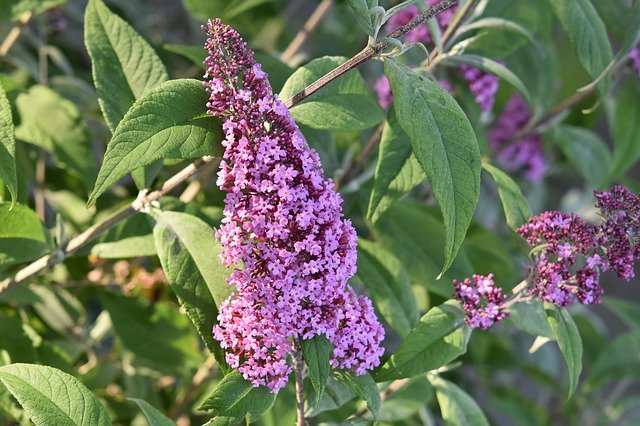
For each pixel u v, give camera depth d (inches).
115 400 37.1
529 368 48.9
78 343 38.1
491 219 51.9
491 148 44.8
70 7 44.6
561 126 43.6
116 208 38.1
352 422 30.3
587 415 49.3
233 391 26.5
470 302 28.4
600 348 50.0
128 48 29.6
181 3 53.7
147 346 35.7
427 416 36.4
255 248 25.8
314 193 25.6
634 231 27.4
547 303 28.0
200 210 30.6
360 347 26.5
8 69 42.1
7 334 32.5
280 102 25.8
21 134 35.4
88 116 39.5
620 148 39.3
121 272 38.8
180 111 25.8
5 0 34.4
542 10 36.6
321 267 25.5
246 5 39.4
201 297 27.8
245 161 25.4
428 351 28.6
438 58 32.6
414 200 38.9
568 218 27.9
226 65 25.7
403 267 32.7
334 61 29.1
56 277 39.1
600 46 32.5
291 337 26.8
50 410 26.1
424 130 26.0
